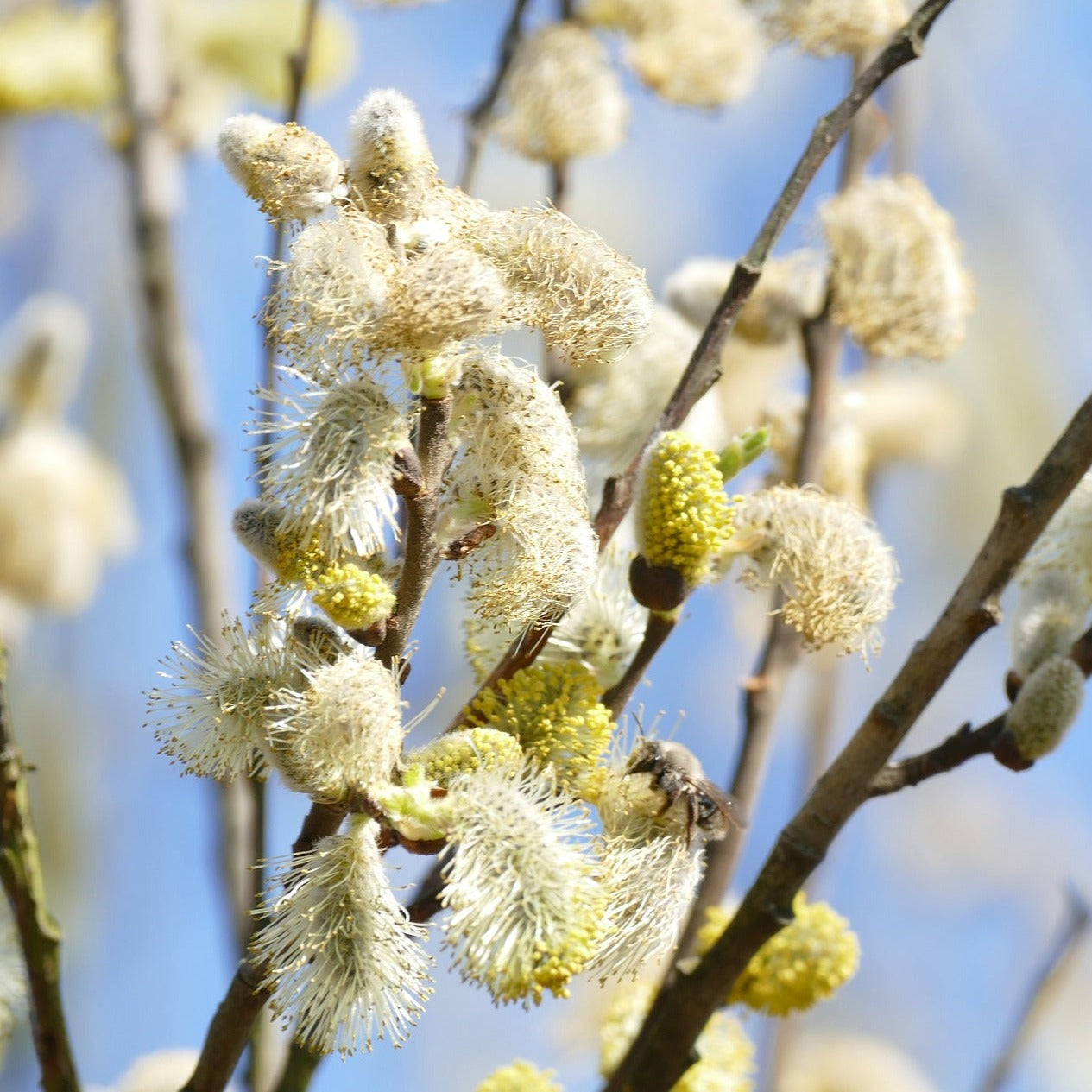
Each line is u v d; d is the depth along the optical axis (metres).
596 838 0.83
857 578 0.86
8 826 0.86
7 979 0.89
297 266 0.81
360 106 0.83
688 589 0.84
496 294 0.81
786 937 0.88
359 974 0.82
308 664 0.82
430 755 0.82
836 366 0.98
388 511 0.81
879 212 0.98
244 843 1.00
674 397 0.85
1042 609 0.88
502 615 0.83
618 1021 0.92
